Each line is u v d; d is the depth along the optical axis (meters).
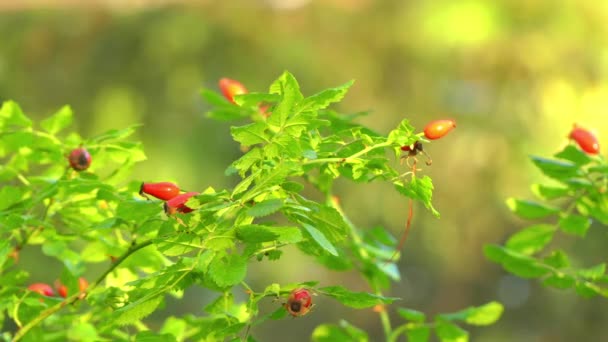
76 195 2.87
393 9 11.89
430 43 11.54
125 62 11.59
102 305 2.89
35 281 9.50
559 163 3.04
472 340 13.28
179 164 10.99
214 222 2.28
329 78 11.73
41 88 11.64
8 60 11.63
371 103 11.89
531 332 13.14
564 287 3.11
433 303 13.31
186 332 3.14
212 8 11.77
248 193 2.22
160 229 2.37
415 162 2.37
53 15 11.82
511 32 11.64
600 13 11.73
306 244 2.43
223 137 11.27
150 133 11.28
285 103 2.19
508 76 11.81
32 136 2.89
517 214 3.23
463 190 12.04
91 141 2.87
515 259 3.11
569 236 11.75
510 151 11.94
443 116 11.98
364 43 11.85
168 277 2.33
